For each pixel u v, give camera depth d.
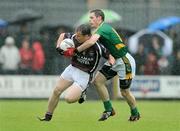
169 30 53.72
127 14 54.56
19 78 51.62
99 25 31.27
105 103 32.84
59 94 30.73
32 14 55.06
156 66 52.56
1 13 55.88
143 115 38.19
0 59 52.03
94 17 31.14
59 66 52.28
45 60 52.41
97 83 32.53
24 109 41.47
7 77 51.53
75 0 65.44
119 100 51.03
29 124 32.34
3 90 51.53
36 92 51.69
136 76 52.25
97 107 43.78
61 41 30.06
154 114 39.03
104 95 32.72
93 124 32.59
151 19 54.53
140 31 53.59
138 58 52.62
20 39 52.41
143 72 52.41
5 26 53.69
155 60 52.56
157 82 52.41
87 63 30.12
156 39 53.09
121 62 31.91
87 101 49.62
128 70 32.03
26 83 51.66
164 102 50.09
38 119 34.06
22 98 51.66
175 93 52.50
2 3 56.34
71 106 44.50
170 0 57.53
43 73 52.28
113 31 31.30
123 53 31.78
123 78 32.12
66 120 34.41
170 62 52.75
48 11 55.81
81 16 55.12
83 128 30.89
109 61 31.48
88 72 30.28
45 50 52.50
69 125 32.03
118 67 32.00
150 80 52.31
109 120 34.50
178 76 52.50
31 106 44.00
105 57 31.27
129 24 54.19
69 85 30.58
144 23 54.31
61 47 29.77
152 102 50.03
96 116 37.03
